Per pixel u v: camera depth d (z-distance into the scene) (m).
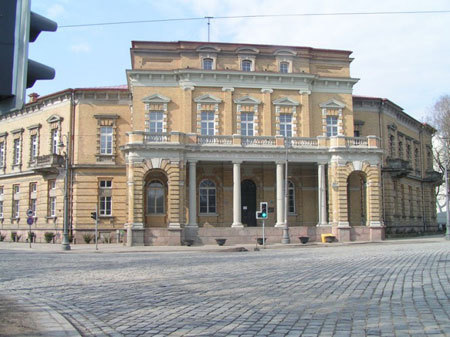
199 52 45.69
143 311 9.70
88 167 47.75
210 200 45.62
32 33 5.10
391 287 12.17
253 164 46.22
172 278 15.38
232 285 13.31
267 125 45.72
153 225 43.38
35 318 8.81
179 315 9.17
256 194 46.41
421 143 67.56
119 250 34.78
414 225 61.44
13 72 4.62
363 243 40.31
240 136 42.81
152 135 41.09
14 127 55.19
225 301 10.66
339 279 14.06
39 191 51.09
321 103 47.28
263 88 46.03
